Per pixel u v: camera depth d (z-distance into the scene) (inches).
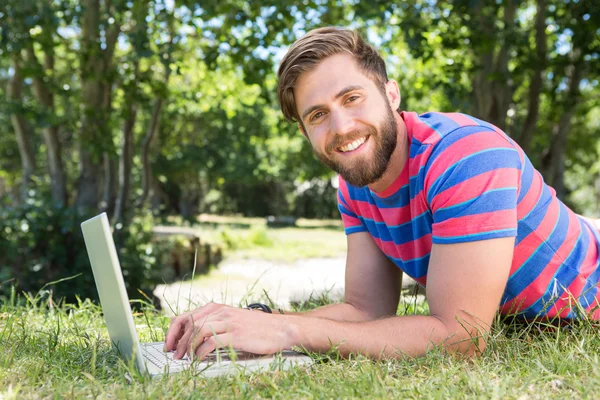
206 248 625.0
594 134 777.6
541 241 85.9
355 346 75.2
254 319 75.7
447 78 375.2
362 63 82.9
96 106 399.5
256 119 1079.6
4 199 404.2
